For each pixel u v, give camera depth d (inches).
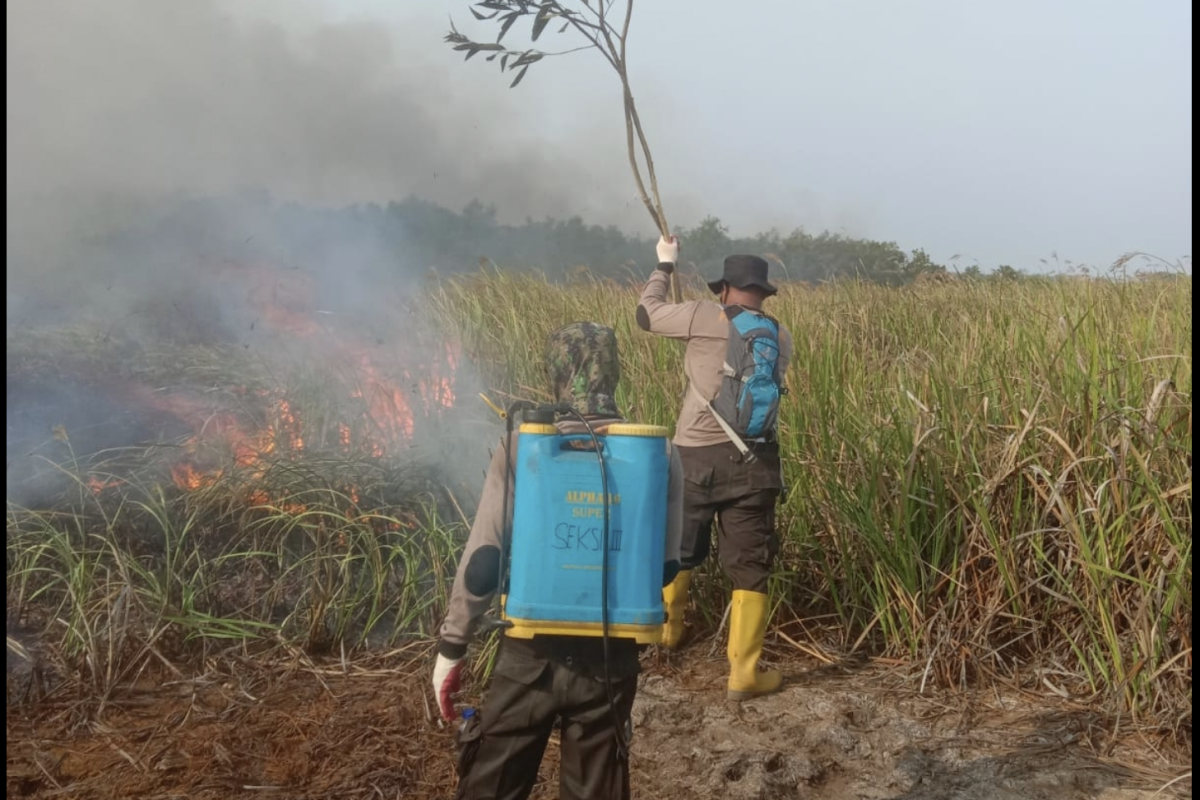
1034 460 165.0
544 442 90.7
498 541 93.7
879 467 174.6
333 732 138.1
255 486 190.9
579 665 92.0
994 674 154.3
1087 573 147.9
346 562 169.5
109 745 134.0
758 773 129.7
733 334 155.7
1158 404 158.6
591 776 94.6
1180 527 150.4
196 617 158.9
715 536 185.8
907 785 128.0
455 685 95.7
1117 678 141.9
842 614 170.4
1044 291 312.0
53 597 167.3
